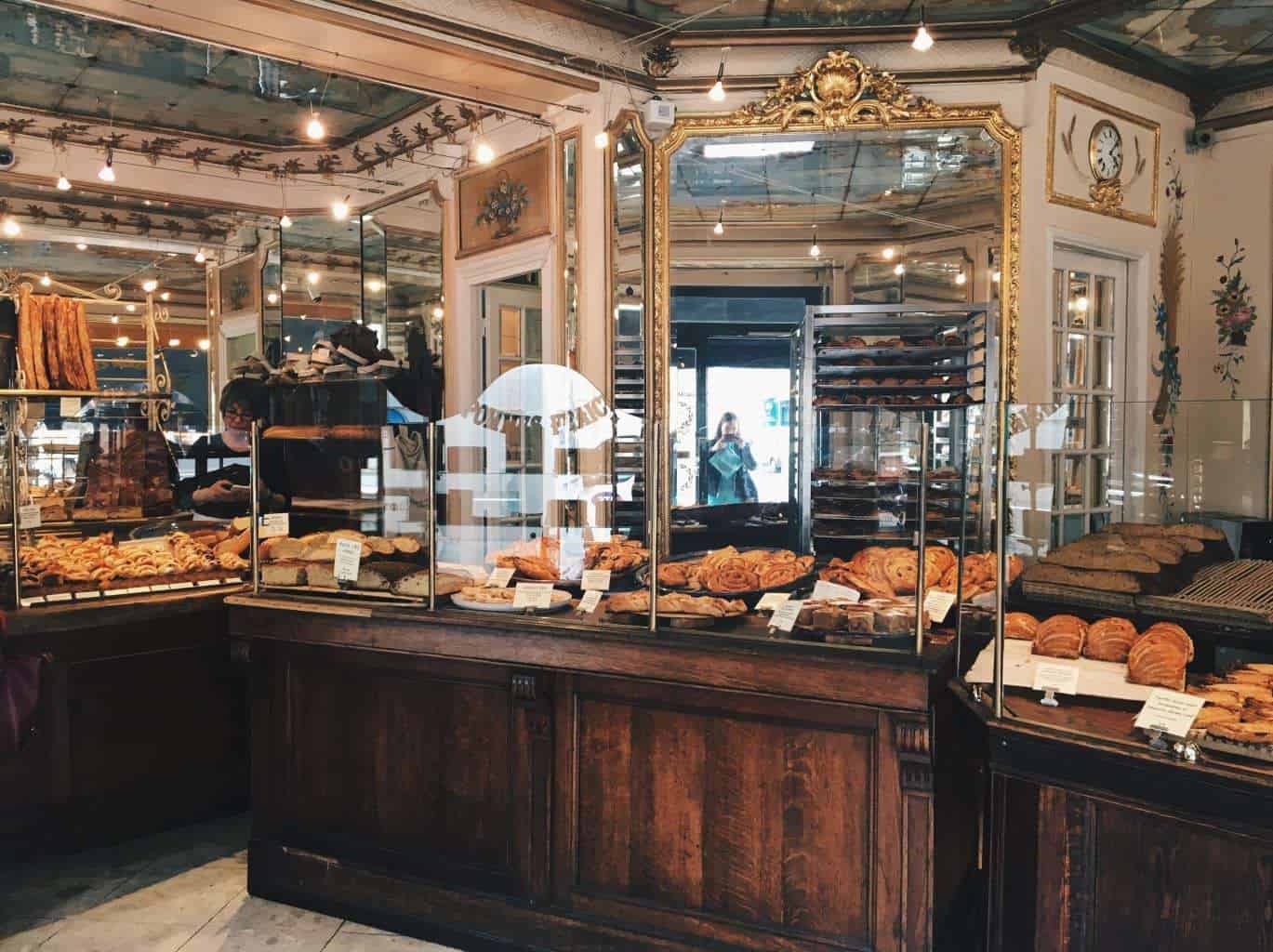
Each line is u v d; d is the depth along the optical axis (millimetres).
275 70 4281
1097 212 4508
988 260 4211
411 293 5004
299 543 2928
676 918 2344
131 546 3506
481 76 3920
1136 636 2172
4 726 2498
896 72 4227
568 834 2467
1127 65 4488
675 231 4332
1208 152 4930
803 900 2199
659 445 3582
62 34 3889
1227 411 2611
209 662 3416
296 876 2846
